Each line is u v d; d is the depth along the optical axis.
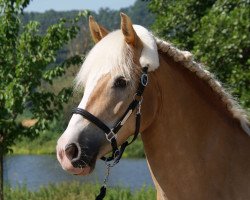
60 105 9.56
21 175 24.12
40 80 9.71
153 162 3.76
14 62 9.60
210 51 9.56
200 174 3.70
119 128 3.51
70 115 3.68
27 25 9.58
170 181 3.72
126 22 3.53
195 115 3.78
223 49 9.35
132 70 3.54
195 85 3.88
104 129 3.47
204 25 9.87
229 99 3.94
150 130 3.71
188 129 3.74
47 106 9.58
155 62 3.60
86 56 3.80
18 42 9.69
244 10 9.38
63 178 21.17
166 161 3.71
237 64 9.55
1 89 9.52
